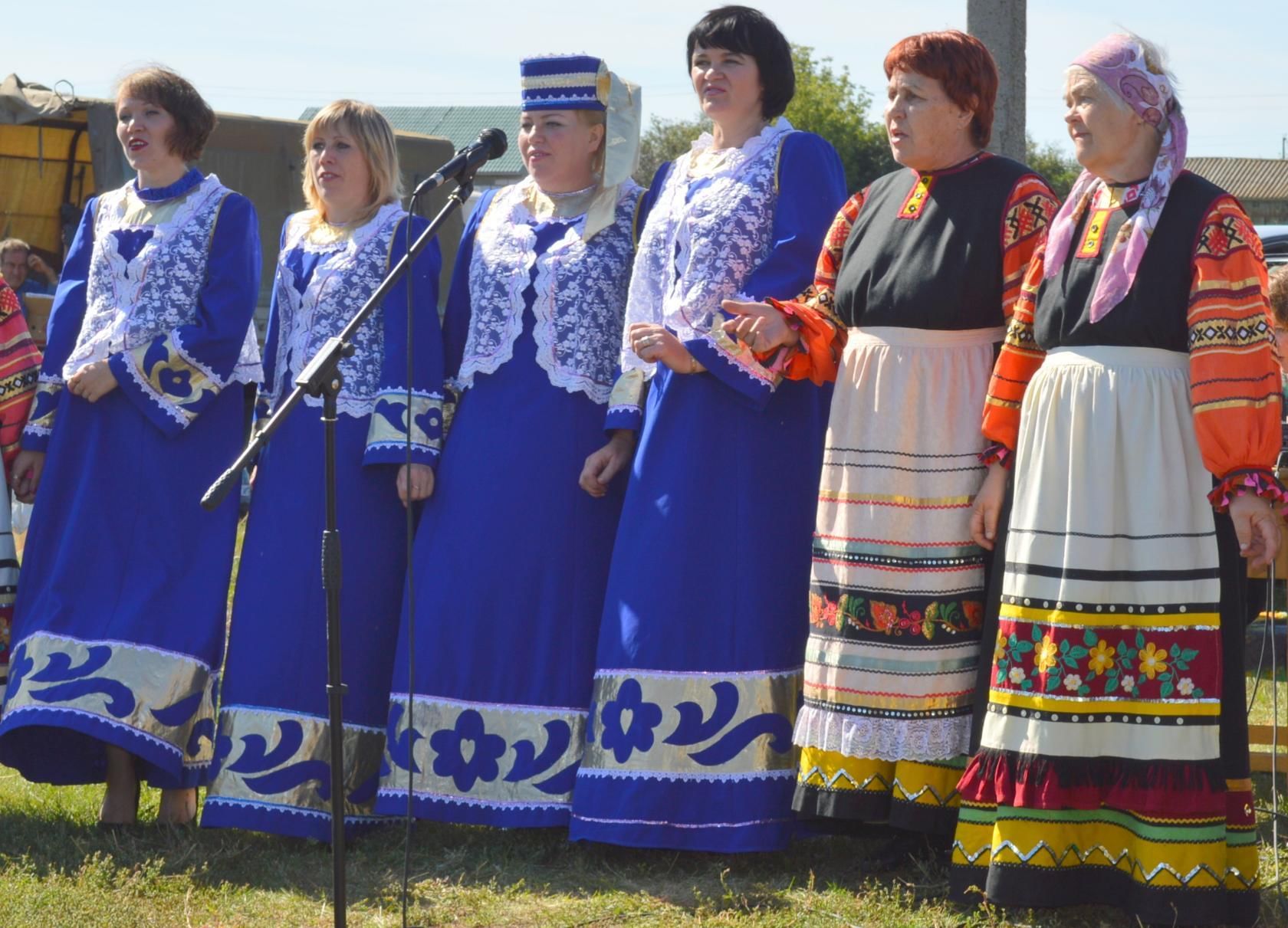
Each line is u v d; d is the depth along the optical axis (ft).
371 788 14.47
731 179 13.88
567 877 13.33
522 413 14.33
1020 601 11.51
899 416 12.48
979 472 12.41
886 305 12.59
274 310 15.47
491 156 12.51
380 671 14.57
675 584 13.41
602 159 14.85
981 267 12.37
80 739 15.39
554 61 14.53
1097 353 11.50
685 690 13.32
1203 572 11.23
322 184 15.07
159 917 12.34
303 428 14.78
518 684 14.02
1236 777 11.28
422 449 14.46
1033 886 11.35
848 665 12.44
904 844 13.28
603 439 14.42
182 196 15.34
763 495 13.55
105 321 15.07
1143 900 11.21
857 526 12.53
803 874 13.32
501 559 14.10
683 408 13.67
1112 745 11.34
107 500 14.90
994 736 11.56
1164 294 11.32
